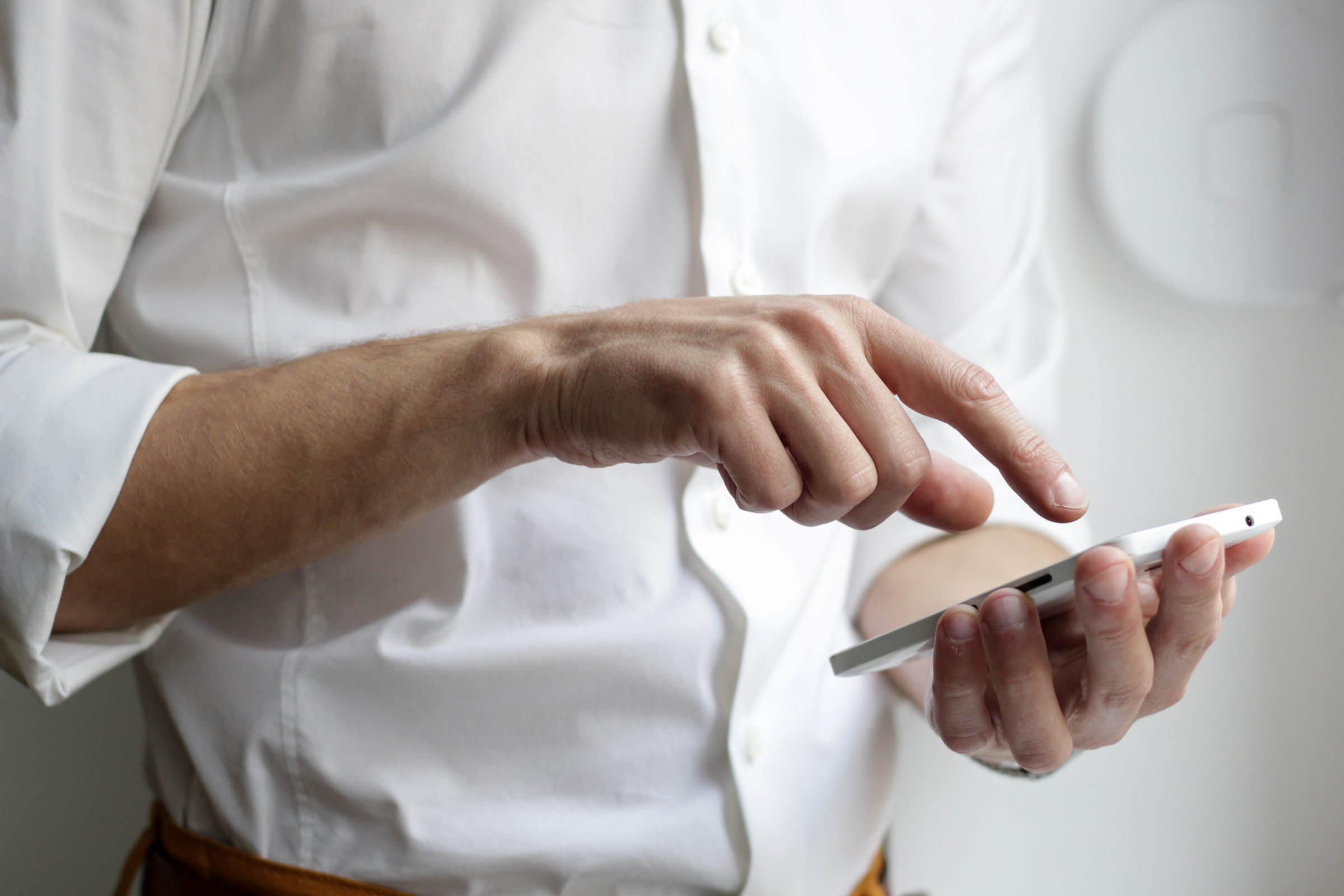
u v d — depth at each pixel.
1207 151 1.02
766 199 0.62
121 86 0.50
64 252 0.50
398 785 0.55
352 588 0.57
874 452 0.39
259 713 0.56
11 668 0.47
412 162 0.54
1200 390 1.06
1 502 0.44
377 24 0.55
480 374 0.44
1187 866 1.10
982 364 0.83
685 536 0.60
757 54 0.61
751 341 0.39
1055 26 1.03
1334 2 0.99
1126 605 0.41
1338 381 1.04
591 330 0.44
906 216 0.72
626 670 0.58
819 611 0.68
